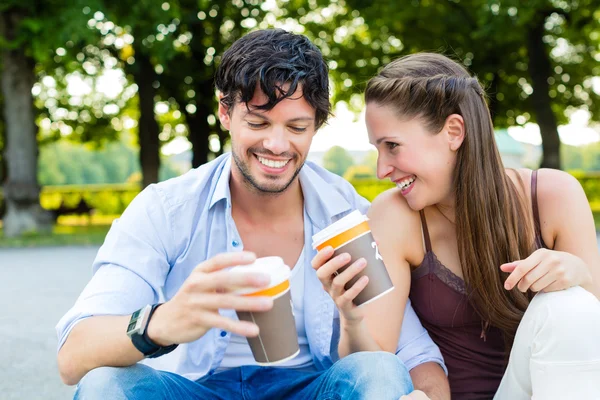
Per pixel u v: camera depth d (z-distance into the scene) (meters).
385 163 2.19
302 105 1.95
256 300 1.47
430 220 2.27
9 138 14.13
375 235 2.23
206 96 18.36
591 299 1.80
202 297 1.47
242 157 2.01
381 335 2.11
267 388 2.02
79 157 74.56
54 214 21.44
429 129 2.11
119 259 1.96
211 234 2.14
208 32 17.73
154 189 2.15
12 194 14.09
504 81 19.58
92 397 1.62
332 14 18.94
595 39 19.17
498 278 2.14
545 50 17.06
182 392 1.84
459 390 2.29
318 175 2.33
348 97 19.55
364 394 1.70
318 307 2.15
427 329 2.36
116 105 22.06
